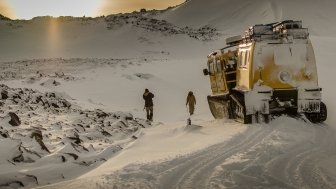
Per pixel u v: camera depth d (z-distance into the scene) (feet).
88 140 43.80
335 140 40.50
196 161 31.30
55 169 30.14
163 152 36.88
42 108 64.28
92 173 29.86
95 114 63.57
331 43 216.33
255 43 52.19
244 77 54.19
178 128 50.37
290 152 34.19
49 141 39.68
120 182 25.63
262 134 43.09
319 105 51.70
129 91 113.39
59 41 411.13
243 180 25.35
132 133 51.37
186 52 352.28
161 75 144.77
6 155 30.66
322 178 25.48
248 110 50.34
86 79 127.34
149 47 373.61
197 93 119.03
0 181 26.30
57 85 115.03
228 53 61.57
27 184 27.04
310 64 52.37
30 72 161.68
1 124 44.65
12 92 74.18
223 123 55.83
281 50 52.16
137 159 33.83
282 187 23.66
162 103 102.99
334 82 116.47
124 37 403.54
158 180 25.90
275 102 52.13
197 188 23.97
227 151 34.96
